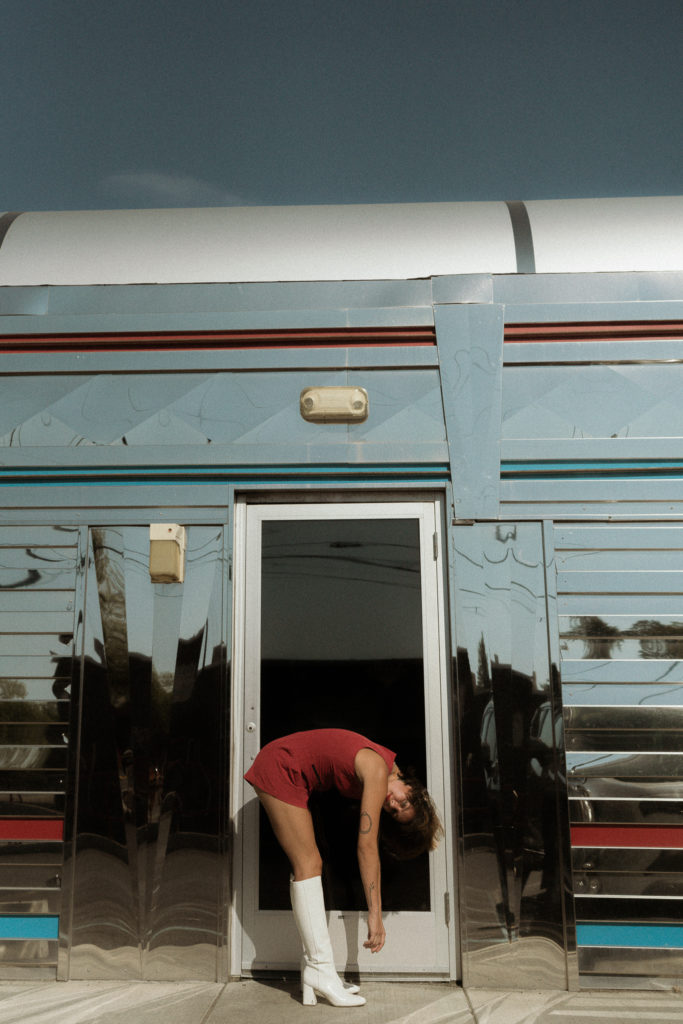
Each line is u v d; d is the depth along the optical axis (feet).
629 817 10.53
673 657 10.87
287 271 11.78
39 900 10.61
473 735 10.75
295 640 11.27
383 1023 9.14
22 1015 9.33
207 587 11.17
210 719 10.86
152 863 10.61
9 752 10.89
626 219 12.10
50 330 11.69
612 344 11.49
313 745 10.03
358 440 11.42
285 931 10.67
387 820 10.61
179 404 11.55
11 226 12.48
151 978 10.41
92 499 11.41
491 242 11.91
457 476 11.28
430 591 11.30
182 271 11.86
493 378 11.46
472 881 10.48
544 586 11.05
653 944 10.30
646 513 11.18
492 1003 9.78
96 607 11.17
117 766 10.81
